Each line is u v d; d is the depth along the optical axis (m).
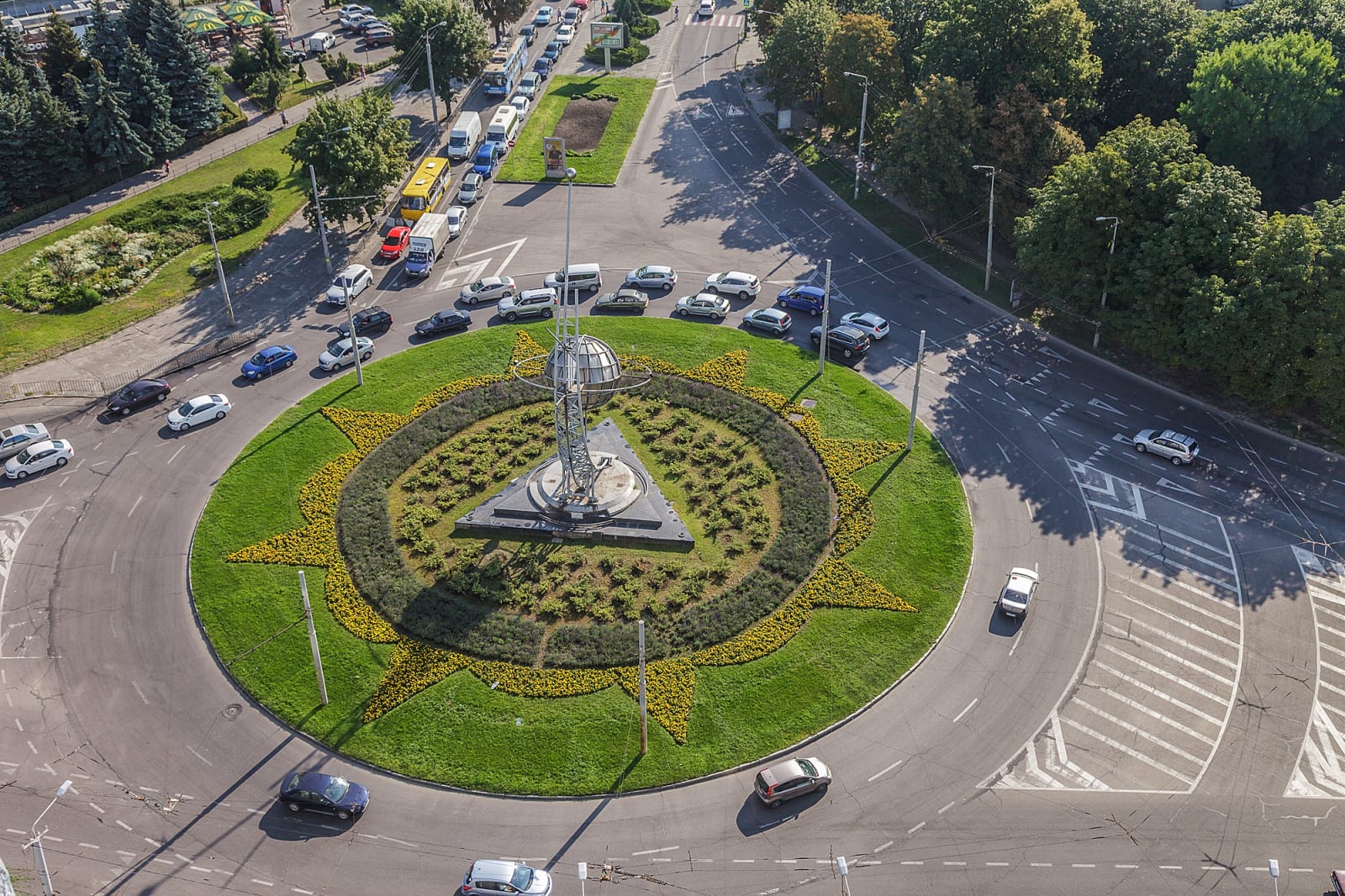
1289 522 90.00
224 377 108.88
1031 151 121.38
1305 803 68.31
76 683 76.81
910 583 83.94
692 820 67.38
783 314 113.81
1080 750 71.69
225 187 140.50
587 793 68.88
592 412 102.00
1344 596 83.12
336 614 81.06
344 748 71.62
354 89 170.00
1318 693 75.62
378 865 64.88
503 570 84.50
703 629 79.25
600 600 82.12
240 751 71.94
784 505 90.81
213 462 97.31
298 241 132.50
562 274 118.44
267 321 117.56
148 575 85.88
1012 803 68.31
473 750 71.25
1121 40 136.00
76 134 137.38
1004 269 124.75
